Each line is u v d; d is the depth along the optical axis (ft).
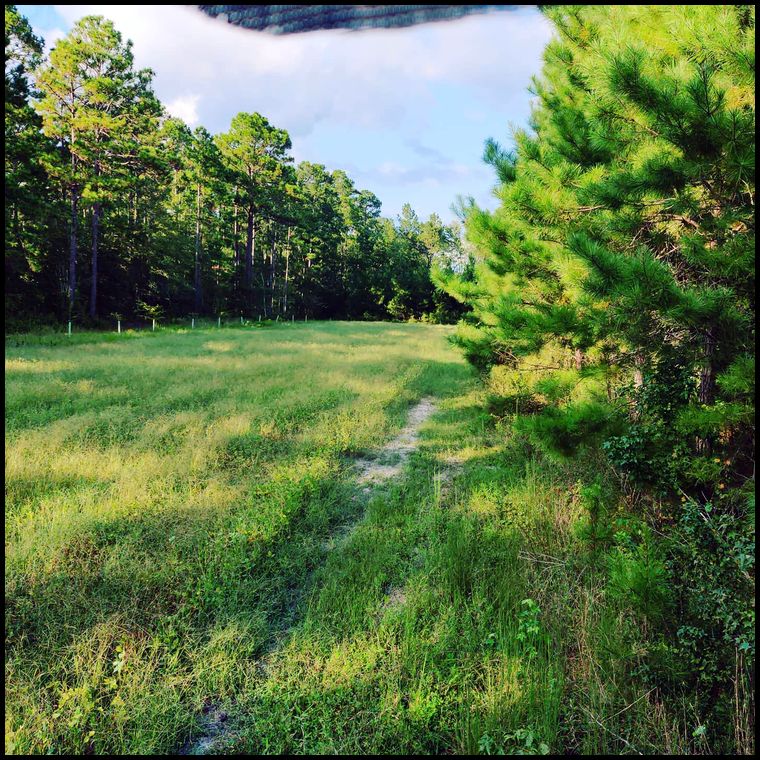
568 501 15.96
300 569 13.19
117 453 19.76
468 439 24.32
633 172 10.63
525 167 16.46
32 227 72.64
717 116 8.36
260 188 126.00
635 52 8.93
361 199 205.46
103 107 81.05
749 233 9.43
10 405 25.08
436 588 12.14
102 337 62.85
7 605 10.67
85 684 8.79
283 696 9.07
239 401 29.84
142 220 105.09
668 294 9.58
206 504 15.85
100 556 12.77
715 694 8.23
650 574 8.72
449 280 24.85
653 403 11.27
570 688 9.30
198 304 112.68
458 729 8.46
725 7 8.36
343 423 26.16
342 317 176.65
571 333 14.08
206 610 11.41
